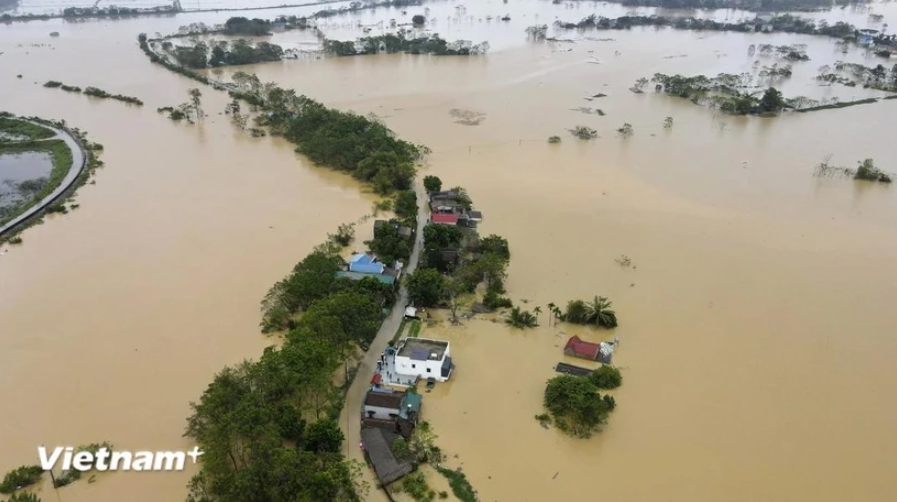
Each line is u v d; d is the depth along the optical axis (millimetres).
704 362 87812
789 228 128125
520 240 121688
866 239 123875
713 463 71250
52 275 109250
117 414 77625
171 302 101125
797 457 72250
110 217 131500
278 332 93812
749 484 68500
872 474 70062
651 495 66875
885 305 101875
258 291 104000
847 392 82500
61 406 78938
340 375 83938
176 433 74938
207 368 85875
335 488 59906
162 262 113250
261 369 74188
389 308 99062
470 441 73875
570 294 104125
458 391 82062
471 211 131000
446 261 109312
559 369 86250
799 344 91938
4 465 70188
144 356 88312
